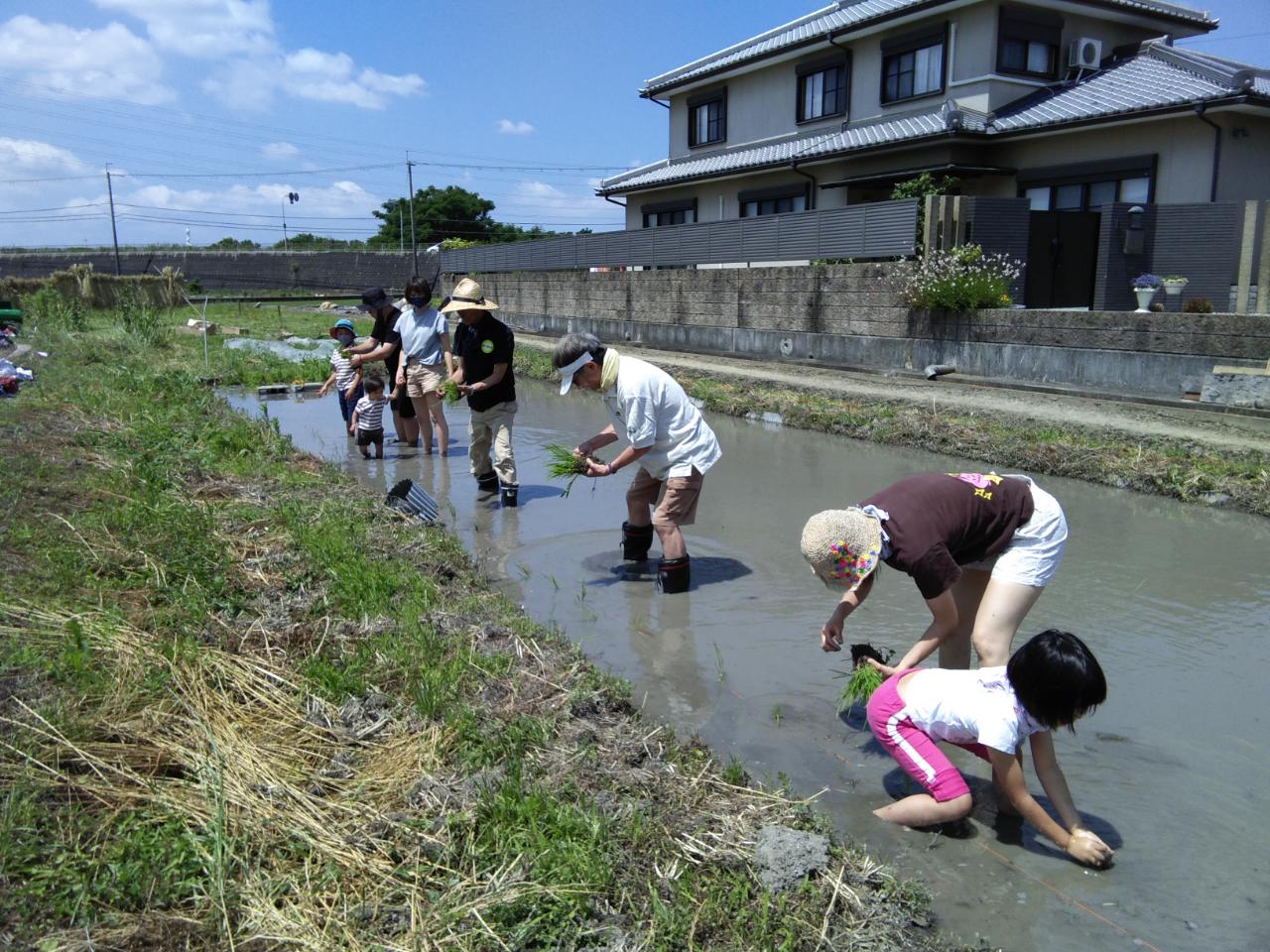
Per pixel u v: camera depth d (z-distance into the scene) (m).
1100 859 3.36
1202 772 3.97
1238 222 13.38
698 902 2.99
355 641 4.62
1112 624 5.46
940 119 18.33
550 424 12.27
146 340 19.00
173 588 4.82
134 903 2.72
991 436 9.85
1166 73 16.69
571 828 3.21
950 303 13.18
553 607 5.81
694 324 18.77
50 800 3.06
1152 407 10.88
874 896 3.14
